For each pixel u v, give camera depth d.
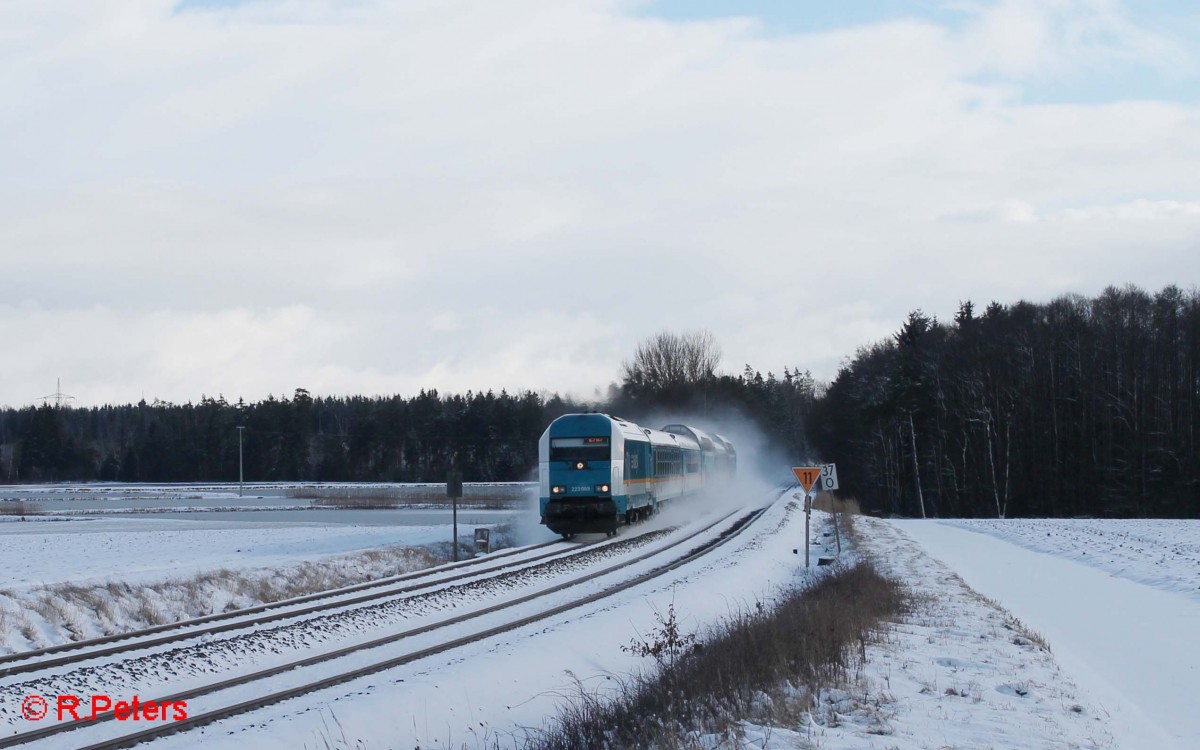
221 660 14.15
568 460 32.19
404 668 13.65
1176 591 22.80
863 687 11.96
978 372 75.50
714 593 21.09
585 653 14.79
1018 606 20.78
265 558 27.89
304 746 9.78
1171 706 12.40
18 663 13.59
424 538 35.19
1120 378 68.06
